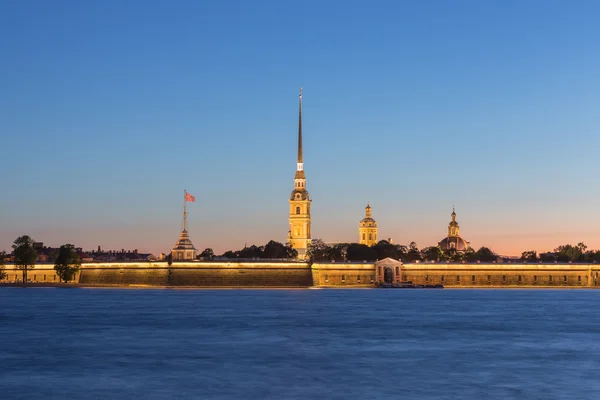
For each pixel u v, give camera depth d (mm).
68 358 169500
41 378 145750
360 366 159125
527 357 171750
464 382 141875
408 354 176125
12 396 130625
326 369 155750
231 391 134375
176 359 167875
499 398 128625
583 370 154625
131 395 131250
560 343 197125
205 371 153125
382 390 134875
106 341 199375
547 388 136375
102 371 153125
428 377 146875
